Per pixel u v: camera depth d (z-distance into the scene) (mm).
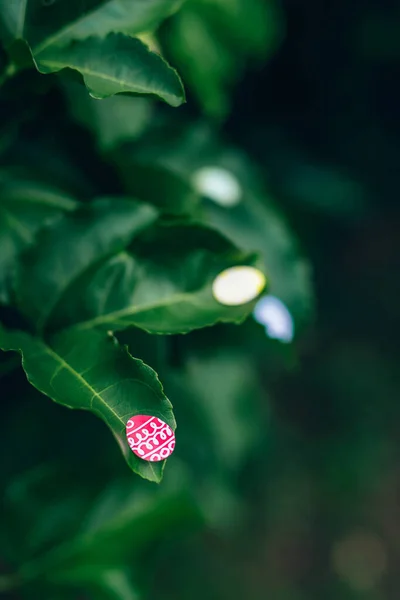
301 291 523
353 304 1924
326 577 1503
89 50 370
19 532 479
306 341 1833
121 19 387
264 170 1134
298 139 1404
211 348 500
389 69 1570
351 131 1653
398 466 1688
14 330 386
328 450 1668
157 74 362
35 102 405
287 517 1541
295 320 517
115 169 473
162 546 496
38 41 379
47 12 378
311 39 1411
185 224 408
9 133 425
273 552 1492
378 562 1541
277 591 1434
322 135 1604
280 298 519
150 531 488
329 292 1906
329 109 1568
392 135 1735
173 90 361
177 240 409
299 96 1461
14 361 409
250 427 752
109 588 482
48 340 383
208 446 607
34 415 505
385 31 1444
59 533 479
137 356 440
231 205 543
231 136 1234
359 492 1622
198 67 592
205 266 404
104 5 385
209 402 634
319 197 1157
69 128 463
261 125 1286
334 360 1813
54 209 445
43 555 475
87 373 357
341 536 1568
